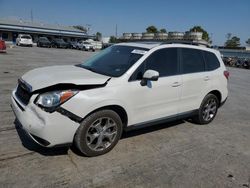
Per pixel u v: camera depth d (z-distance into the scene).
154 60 4.68
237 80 16.14
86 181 3.39
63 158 3.89
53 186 3.23
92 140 3.92
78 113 3.62
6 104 6.33
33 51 28.86
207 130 5.74
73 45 46.19
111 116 4.02
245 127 6.20
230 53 47.66
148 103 4.53
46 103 3.47
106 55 5.12
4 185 3.16
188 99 5.36
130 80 4.24
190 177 3.71
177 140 5.01
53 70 4.43
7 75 10.56
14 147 4.10
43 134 3.47
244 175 3.88
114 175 3.59
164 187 3.42
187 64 5.34
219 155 4.50
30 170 3.51
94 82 3.81
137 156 4.19
